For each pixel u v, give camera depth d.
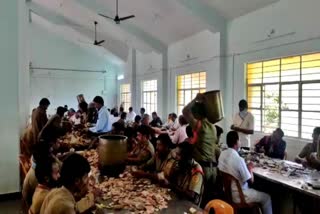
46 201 1.71
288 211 3.36
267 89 5.91
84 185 1.74
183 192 2.33
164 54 10.06
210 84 7.46
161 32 9.20
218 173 3.37
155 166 3.07
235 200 3.09
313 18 4.73
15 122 4.23
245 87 6.42
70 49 14.51
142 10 8.36
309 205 3.15
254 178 3.48
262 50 5.86
